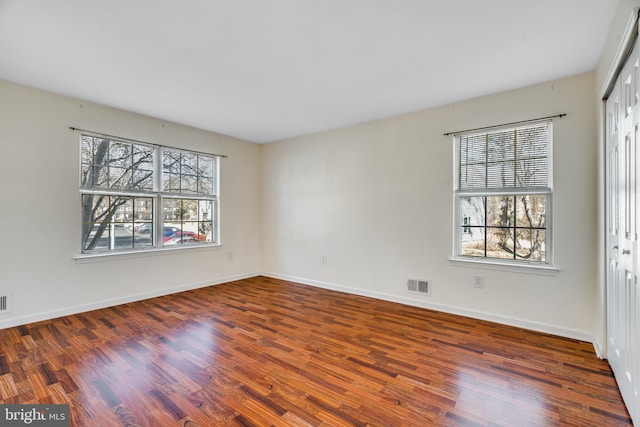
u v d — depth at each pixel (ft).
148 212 13.88
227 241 16.96
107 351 8.57
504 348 8.84
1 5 6.29
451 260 11.87
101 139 12.35
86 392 6.65
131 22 6.92
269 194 18.34
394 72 9.40
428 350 8.73
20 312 10.38
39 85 10.39
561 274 9.75
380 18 6.81
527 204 10.55
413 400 6.43
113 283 12.63
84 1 6.20
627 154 6.05
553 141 9.87
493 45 7.89
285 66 9.04
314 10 6.53
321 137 15.98
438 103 11.94
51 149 11.02
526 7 6.42
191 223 15.49
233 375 7.40
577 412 6.04
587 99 9.34
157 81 10.03
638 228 5.22
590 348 8.83
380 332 10.04
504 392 6.71
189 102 11.91
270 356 8.37
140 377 7.27
